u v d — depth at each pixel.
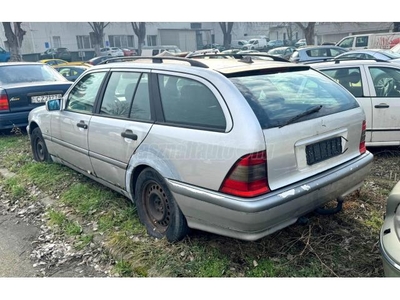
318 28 37.78
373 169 4.74
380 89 5.07
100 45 36.38
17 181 5.00
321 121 2.91
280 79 3.10
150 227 3.40
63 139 4.52
